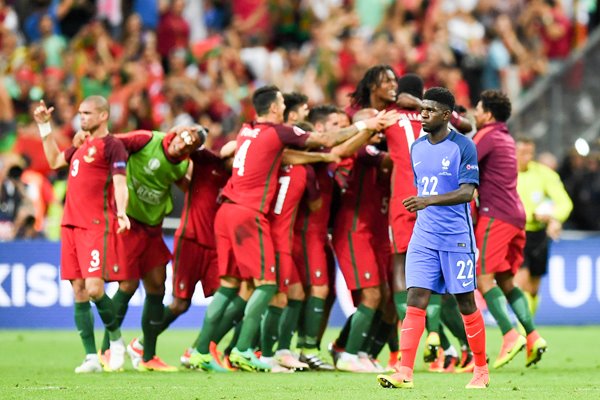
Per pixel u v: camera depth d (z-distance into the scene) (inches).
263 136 1439.5
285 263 1480.1
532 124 2790.4
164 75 2910.9
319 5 3164.4
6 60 2694.4
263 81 2891.2
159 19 2950.3
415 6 3127.5
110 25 2962.6
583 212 2632.9
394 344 1561.3
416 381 1316.4
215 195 1533.0
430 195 1159.6
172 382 1294.3
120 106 2610.7
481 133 1502.2
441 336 1537.9
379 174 1523.1
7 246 2262.6
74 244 1440.7
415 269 1176.8
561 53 3120.1
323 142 1425.9
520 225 1489.9
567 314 2464.3
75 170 1434.5
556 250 2463.1
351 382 1300.4
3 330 2257.6
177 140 1453.0
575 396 1128.8
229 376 1393.9
